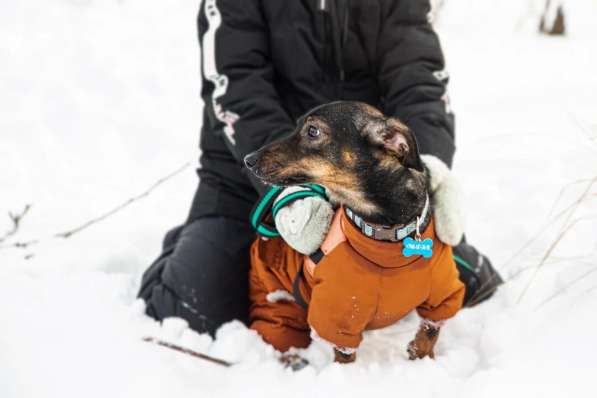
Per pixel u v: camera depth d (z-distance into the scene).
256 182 1.38
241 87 1.42
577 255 1.47
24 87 2.51
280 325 1.35
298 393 1.19
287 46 1.46
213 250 1.46
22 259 1.61
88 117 2.38
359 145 1.18
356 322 1.21
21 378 1.17
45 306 1.36
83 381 1.18
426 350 1.28
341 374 1.21
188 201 1.97
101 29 3.18
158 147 2.25
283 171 1.23
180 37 3.21
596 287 1.26
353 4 1.45
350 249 1.19
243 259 1.48
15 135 2.21
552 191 1.79
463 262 1.43
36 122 2.30
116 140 2.26
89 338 1.28
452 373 1.27
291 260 1.32
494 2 4.37
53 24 3.13
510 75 2.84
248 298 1.47
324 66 1.50
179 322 1.38
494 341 1.28
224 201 1.52
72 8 3.38
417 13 1.50
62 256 1.63
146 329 1.36
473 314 1.40
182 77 2.79
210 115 1.47
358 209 1.19
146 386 1.17
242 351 1.32
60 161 2.11
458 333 1.38
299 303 1.32
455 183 1.24
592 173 1.68
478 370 1.26
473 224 1.75
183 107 2.54
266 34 1.48
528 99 2.45
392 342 1.38
